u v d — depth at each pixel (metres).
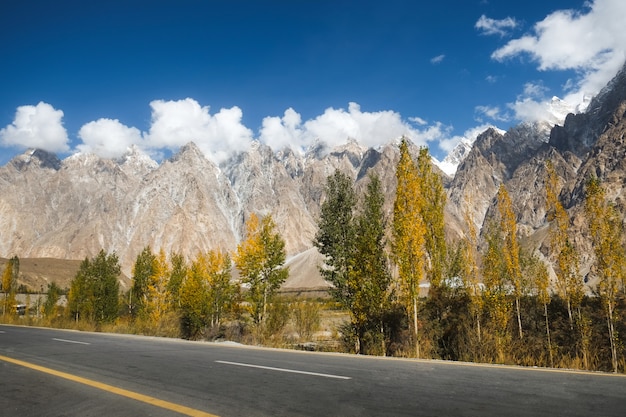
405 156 20.80
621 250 18.89
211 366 10.55
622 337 18.89
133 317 40.81
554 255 24.03
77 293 41.47
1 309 57.88
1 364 10.98
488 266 23.14
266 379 8.73
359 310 20.72
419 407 6.40
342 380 8.58
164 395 7.36
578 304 22.36
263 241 27.75
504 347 17.41
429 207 24.09
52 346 15.31
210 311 28.16
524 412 6.08
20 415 6.34
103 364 10.94
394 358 12.62
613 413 6.00
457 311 21.73
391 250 20.25
